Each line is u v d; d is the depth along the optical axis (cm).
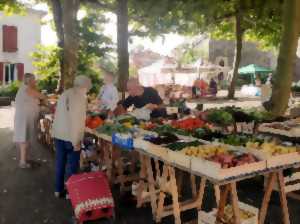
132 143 520
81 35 1598
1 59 2783
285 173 538
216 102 2378
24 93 777
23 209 559
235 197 400
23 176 722
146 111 690
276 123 698
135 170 675
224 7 1551
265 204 464
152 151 480
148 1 1317
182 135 536
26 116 773
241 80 4203
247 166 401
